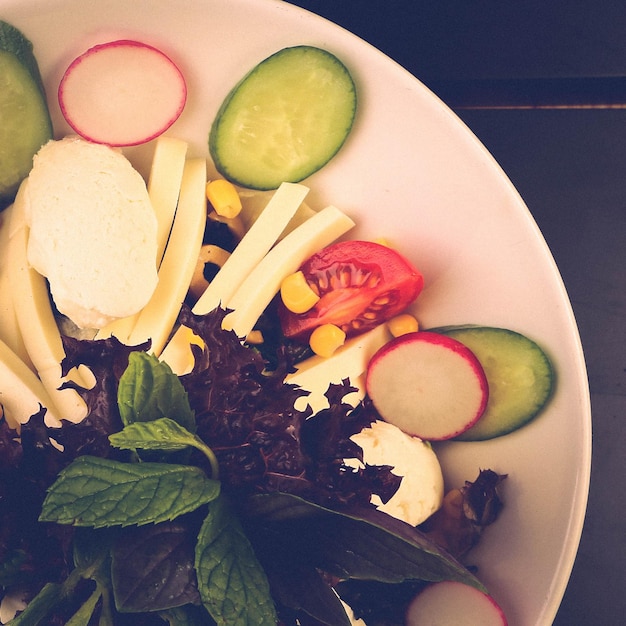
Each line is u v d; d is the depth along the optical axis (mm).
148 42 248
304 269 265
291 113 256
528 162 294
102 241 241
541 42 291
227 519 219
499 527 262
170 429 212
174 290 257
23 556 231
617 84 292
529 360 255
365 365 268
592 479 290
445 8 292
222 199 262
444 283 265
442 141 253
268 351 270
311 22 243
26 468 231
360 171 264
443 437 265
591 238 293
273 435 234
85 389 233
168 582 208
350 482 235
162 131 258
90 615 208
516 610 255
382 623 255
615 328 292
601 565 289
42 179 245
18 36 242
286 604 220
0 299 259
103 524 201
